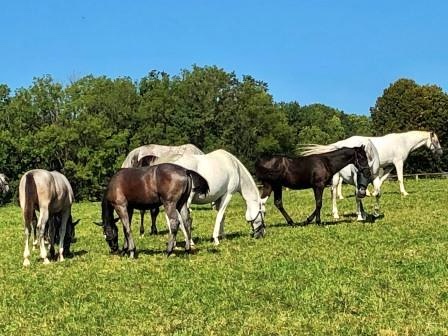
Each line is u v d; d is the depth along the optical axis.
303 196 32.19
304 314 9.70
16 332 9.58
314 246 15.58
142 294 11.48
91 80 74.75
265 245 16.19
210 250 15.72
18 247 18.89
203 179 15.22
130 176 14.85
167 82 82.38
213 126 78.69
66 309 10.73
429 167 65.62
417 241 15.56
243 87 78.94
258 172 19.31
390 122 70.56
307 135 98.06
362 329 8.82
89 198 68.62
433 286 10.97
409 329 8.72
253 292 11.24
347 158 19.05
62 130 67.50
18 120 70.31
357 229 17.94
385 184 35.75
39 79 71.88
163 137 75.62
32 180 14.77
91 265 14.51
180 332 9.09
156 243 17.70
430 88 70.12
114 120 75.31
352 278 11.83
